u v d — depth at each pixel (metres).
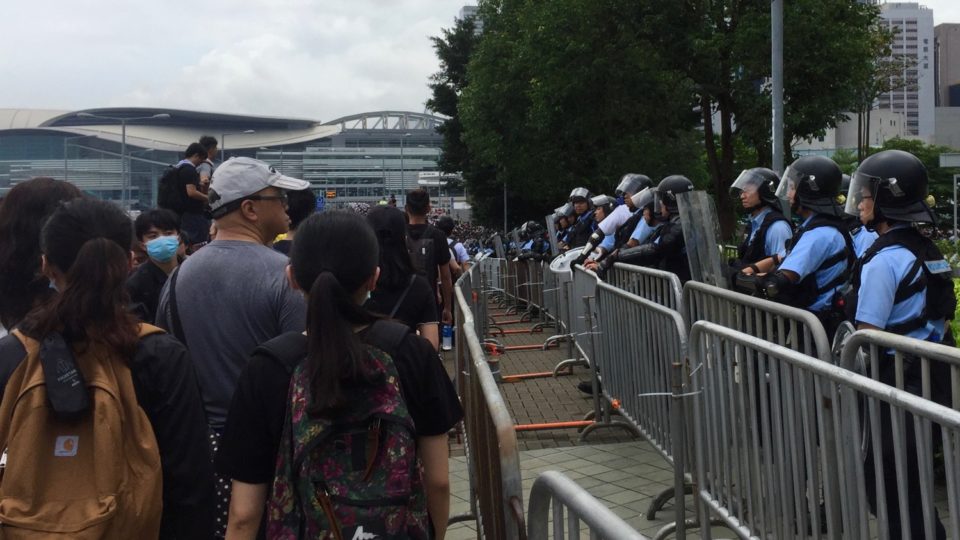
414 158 175.12
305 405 2.24
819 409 3.31
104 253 2.53
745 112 26.52
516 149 37.41
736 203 26.53
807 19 24.83
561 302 10.58
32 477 2.35
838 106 26.34
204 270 3.34
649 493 5.63
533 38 29.64
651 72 26.81
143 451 2.47
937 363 3.50
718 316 5.33
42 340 2.45
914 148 60.22
